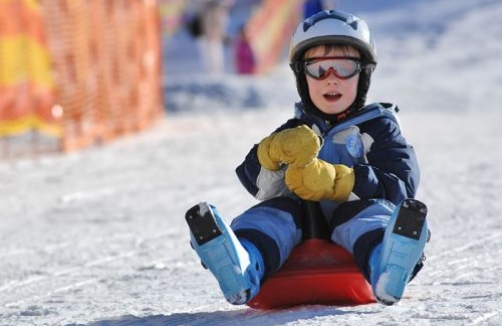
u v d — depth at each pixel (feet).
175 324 32.40
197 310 36.09
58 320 35.45
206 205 29.89
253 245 32.09
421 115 173.47
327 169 32.58
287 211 33.60
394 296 29.84
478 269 42.45
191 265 49.11
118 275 47.75
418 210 29.19
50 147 119.34
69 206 76.69
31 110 111.24
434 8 305.12
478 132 137.59
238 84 199.72
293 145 31.96
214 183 86.53
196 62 276.82
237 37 241.14
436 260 45.65
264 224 32.94
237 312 33.63
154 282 44.91
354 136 34.96
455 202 67.92
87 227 65.67
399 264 29.58
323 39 34.83
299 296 33.17
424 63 243.40
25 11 110.01
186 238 58.75
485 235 53.11
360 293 32.89
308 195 32.76
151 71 157.58
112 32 134.51
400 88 199.31
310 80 35.53
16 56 108.88
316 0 193.36
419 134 135.13
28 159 111.04
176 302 38.63
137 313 36.19
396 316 30.25
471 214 61.87
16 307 40.78
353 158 34.88
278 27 255.70
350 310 31.73
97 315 36.19
